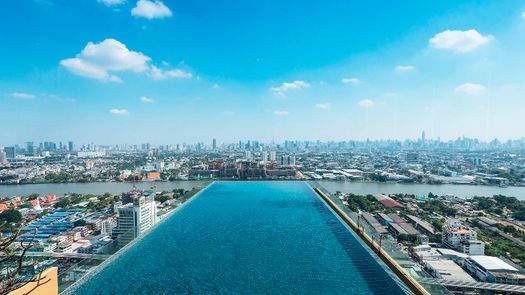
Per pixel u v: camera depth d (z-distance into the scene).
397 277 11.48
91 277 11.46
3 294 4.10
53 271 7.44
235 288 10.75
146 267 12.47
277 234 17.16
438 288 9.44
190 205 25.64
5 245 3.95
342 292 10.38
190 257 13.62
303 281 11.30
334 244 15.36
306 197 29.42
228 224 19.41
